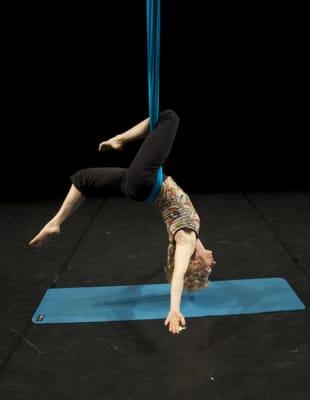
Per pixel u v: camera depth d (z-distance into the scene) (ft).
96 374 8.78
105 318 10.53
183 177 20.58
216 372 8.71
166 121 8.60
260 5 18.75
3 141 21.25
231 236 14.80
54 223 9.20
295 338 9.64
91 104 20.62
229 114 20.63
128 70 19.94
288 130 20.84
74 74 20.02
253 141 21.07
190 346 9.49
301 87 20.07
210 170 21.06
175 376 8.64
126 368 8.91
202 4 18.80
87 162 21.44
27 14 18.92
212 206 17.57
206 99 20.38
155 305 11.01
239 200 18.11
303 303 10.93
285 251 13.64
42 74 20.01
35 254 13.94
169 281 10.39
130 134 9.20
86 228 15.83
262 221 15.94
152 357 9.20
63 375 8.78
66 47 19.51
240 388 8.28
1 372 8.88
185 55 19.57
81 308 10.97
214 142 21.08
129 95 20.38
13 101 20.56
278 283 11.80
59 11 18.90
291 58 19.57
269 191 18.93
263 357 9.08
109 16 19.04
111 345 9.61
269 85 20.07
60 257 13.73
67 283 12.21
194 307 10.82
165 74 19.89
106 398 8.16
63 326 10.30
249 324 10.15
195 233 9.21
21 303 11.34
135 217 16.72
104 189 9.04
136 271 12.75
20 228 15.97
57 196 19.12
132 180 8.55
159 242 14.55
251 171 20.88
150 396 8.16
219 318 10.39
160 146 8.46
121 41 19.47
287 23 18.99
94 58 19.74
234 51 19.49
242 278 12.17
